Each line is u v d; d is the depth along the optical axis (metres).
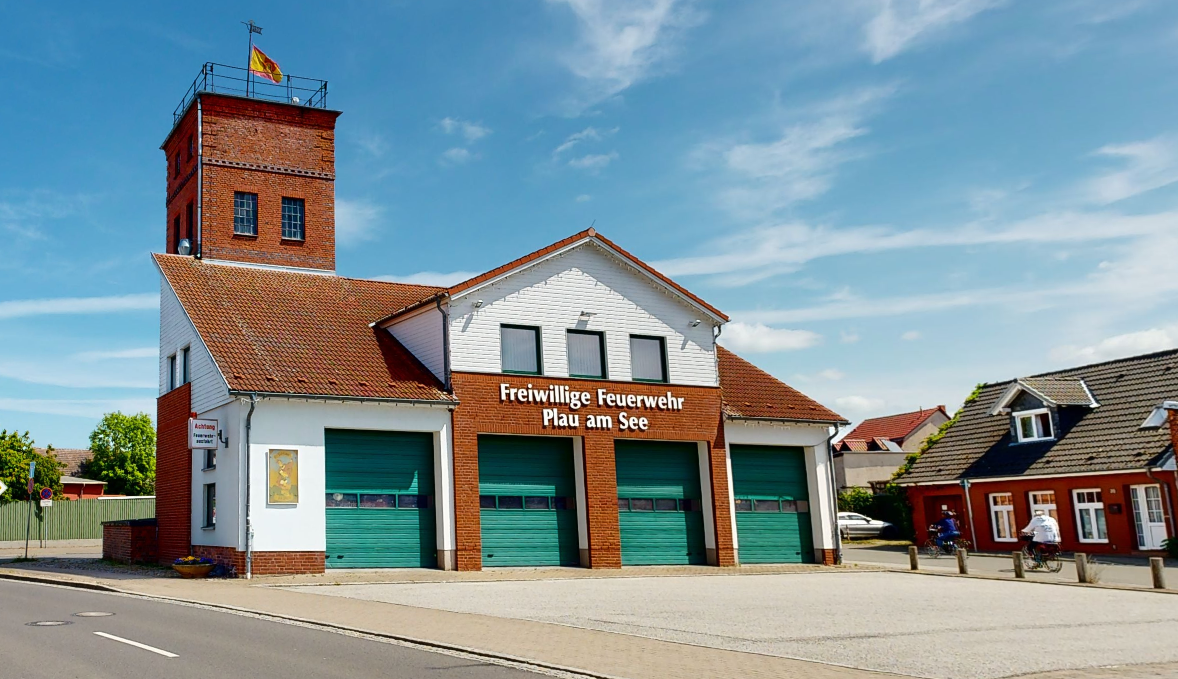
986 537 36.97
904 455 69.44
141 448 76.56
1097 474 32.62
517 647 11.97
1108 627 15.40
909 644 13.15
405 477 24.47
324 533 22.75
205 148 31.92
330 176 34.12
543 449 26.83
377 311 29.20
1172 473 30.61
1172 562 29.58
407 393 24.34
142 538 26.39
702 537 28.84
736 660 11.38
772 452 30.84
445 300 25.38
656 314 29.06
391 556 23.92
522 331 26.70
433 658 11.08
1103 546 32.75
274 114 33.38
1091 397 36.03
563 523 26.73
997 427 38.91
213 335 24.14
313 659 10.57
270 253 32.47
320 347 25.52
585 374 27.55
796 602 18.48
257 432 22.22
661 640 12.96
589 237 27.84
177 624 13.31
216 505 23.11
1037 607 18.25
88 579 20.80
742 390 31.50
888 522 45.94
